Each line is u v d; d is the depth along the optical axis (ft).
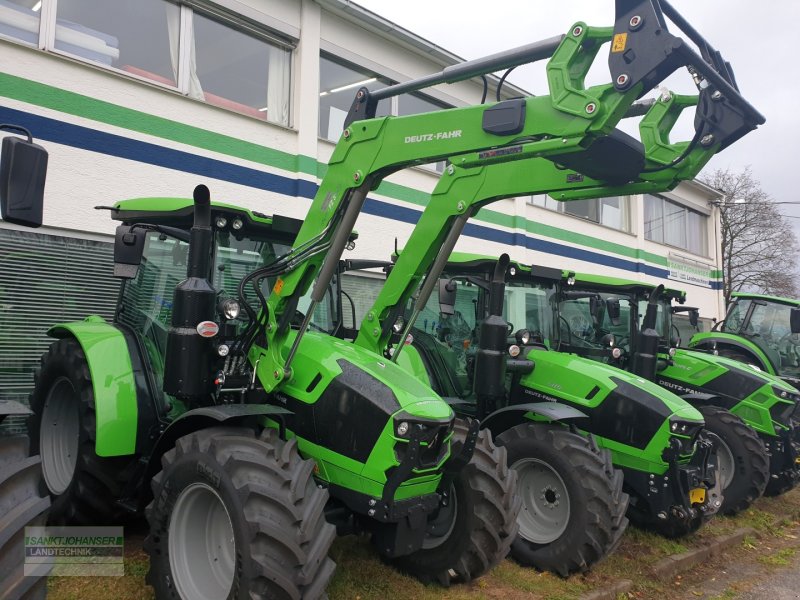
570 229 42.45
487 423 15.71
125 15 22.11
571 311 20.08
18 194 8.26
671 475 15.34
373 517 10.32
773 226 92.02
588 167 10.73
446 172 13.46
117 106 21.24
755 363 28.60
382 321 13.73
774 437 21.90
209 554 9.95
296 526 8.88
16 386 18.78
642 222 50.14
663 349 23.32
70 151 20.06
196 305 10.44
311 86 27.17
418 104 33.06
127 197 21.38
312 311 11.39
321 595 9.08
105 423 11.66
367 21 29.14
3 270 18.67
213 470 9.18
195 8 23.98
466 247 34.63
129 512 12.71
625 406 15.83
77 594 10.72
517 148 10.16
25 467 7.46
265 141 25.55
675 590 14.38
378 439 10.28
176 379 10.42
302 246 11.39
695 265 58.23
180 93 22.98
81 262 20.27
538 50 10.08
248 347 11.37
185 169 22.98
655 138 11.70
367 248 29.25
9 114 18.81
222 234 12.12
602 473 13.60
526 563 14.28
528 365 16.66
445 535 12.50
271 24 26.07
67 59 20.03
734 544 17.87
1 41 18.71
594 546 13.29
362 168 11.61
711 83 9.69
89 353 12.24
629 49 8.91
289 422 11.29
